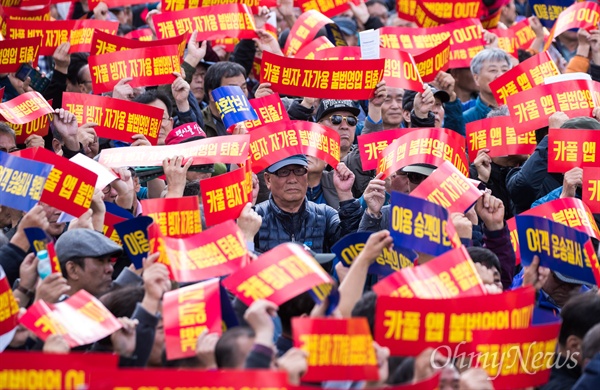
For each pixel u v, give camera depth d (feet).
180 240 52.80
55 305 48.39
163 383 38.45
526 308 46.24
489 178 77.92
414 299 45.34
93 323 48.14
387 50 77.87
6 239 58.65
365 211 65.62
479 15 99.86
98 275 56.49
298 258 48.34
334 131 69.72
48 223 57.11
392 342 45.34
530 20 103.71
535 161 73.36
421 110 78.48
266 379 38.73
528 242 55.47
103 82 77.61
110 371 38.29
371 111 78.13
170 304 48.70
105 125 72.28
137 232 57.16
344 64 74.28
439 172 59.88
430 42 91.25
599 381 46.32
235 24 87.10
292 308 49.32
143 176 67.72
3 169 56.49
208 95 85.71
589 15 92.02
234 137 62.64
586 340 49.21
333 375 43.04
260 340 43.16
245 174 60.70
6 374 40.81
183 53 85.87
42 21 86.07
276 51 87.66
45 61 104.94
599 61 91.25
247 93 87.45
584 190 65.26
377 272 54.19
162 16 86.69
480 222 69.87
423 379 44.32
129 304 51.44
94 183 58.85
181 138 74.08
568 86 74.13
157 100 76.95
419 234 50.93
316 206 69.67
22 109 70.44
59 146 72.69
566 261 55.36
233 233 53.26
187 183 67.62
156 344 50.44
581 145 68.18
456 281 48.01
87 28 86.89
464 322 45.55
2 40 78.84
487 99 89.45
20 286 52.03
